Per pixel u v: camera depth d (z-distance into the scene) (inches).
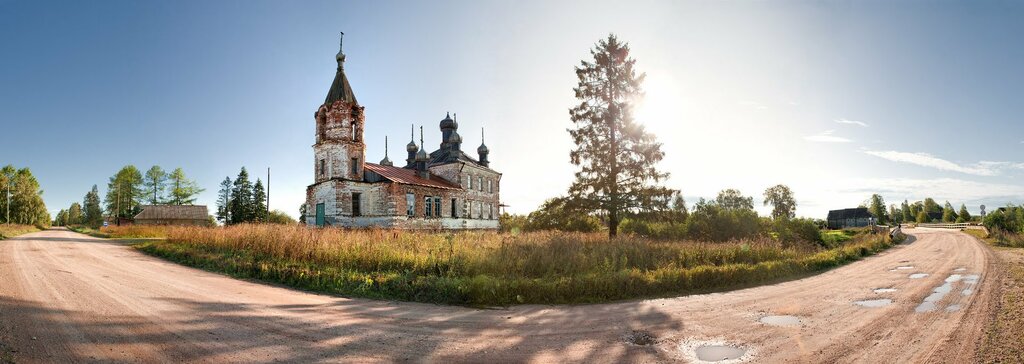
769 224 1599.4
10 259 689.0
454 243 720.3
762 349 285.6
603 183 1239.5
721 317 379.2
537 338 304.7
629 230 1552.7
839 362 260.8
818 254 954.7
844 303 449.4
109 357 242.5
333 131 1472.7
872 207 5142.7
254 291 465.7
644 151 1253.7
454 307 414.3
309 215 1533.0
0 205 3144.7
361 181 1488.7
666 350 281.7
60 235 1722.4
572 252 653.3
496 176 2231.8
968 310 397.4
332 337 291.6
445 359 255.0
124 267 636.7
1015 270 672.4
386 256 618.2
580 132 1284.4
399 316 363.3
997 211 1996.8
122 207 3452.3
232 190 3371.1
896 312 398.0
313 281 516.7
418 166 1819.6
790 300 469.7
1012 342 291.9
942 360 262.2
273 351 259.3
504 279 503.2
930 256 1042.7
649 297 490.0
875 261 970.1
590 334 317.7
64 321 310.2
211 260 698.2
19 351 246.2
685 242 971.3
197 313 345.7
